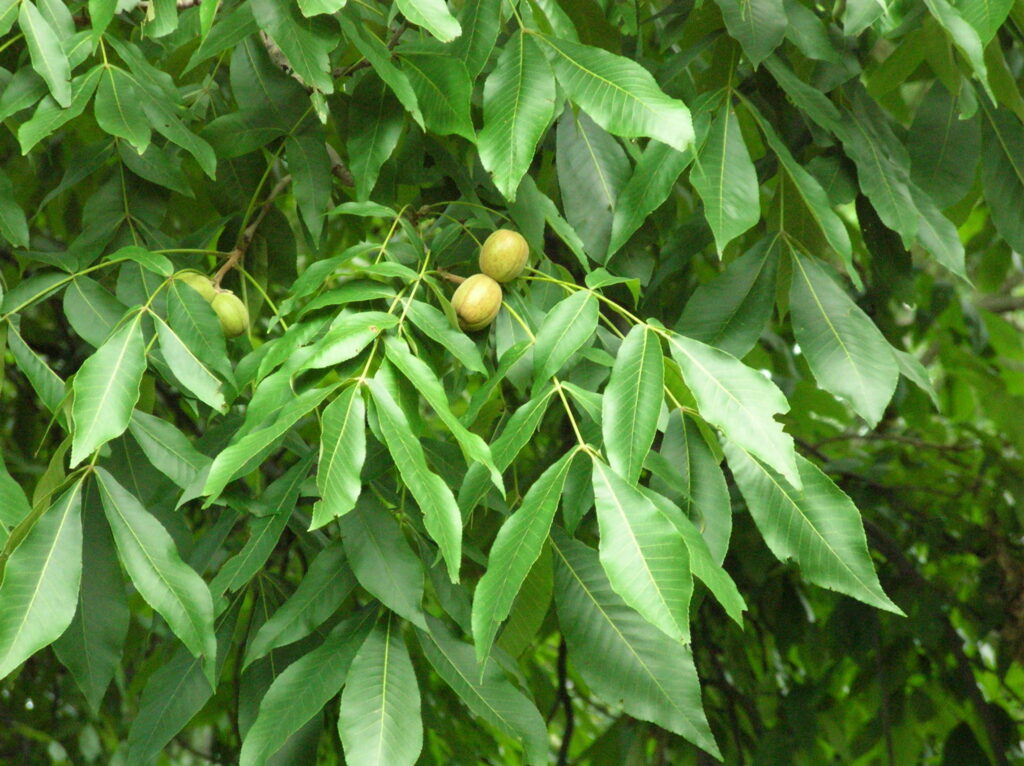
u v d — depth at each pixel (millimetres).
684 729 897
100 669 985
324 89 972
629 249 1175
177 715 955
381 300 975
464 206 1138
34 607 875
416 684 890
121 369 917
